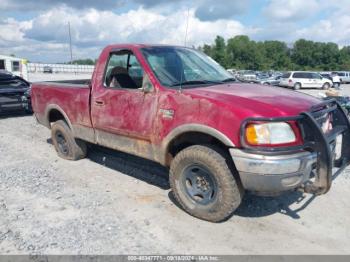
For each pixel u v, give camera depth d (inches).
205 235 134.9
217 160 134.9
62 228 138.6
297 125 126.7
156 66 162.4
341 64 4500.5
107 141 185.6
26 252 122.2
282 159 121.3
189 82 162.1
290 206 161.0
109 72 183.2
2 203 161.6
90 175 201.6
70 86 208.4
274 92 154.4
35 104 245.9
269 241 131.0
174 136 145.2
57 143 237.1
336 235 135.8
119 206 159.3
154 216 149.9
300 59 4672.7
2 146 273.3
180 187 150.9
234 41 4539.9
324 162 123.3
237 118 125.6
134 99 162.7
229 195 134.9
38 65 2549.2
